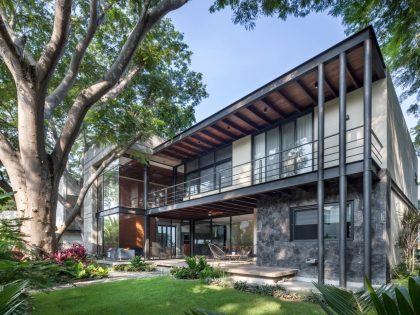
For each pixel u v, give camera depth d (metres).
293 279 7.42
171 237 14.63
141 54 8.98
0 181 9.98
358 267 6.55
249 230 12.16
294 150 8.98
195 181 13.18
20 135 6.68
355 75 7.18
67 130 7.35
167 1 6.55
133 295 5.21
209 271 7.02
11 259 2.62
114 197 13.20
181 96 11.94
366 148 5.80
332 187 7.27
